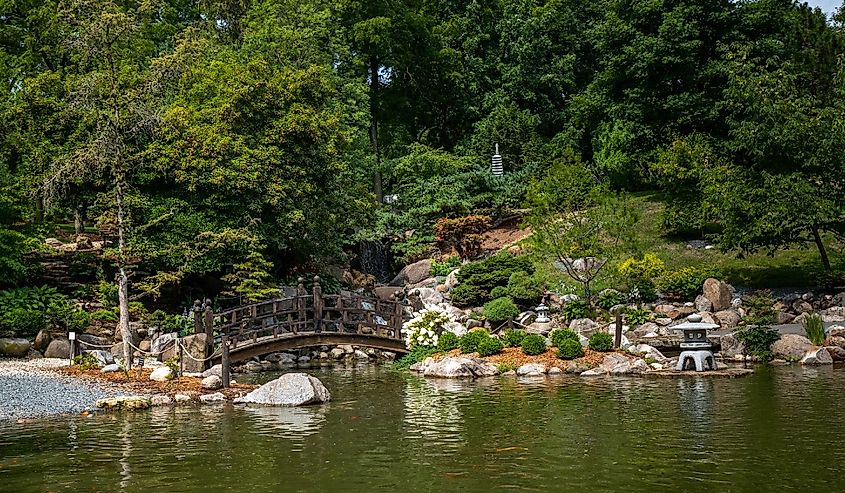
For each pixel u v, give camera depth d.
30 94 25.84
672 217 34.56
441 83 51.31
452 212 38.94
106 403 14.76
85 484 9.13
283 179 28.47
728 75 31.22
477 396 16.05
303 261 32.88
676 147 33.00
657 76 37.25
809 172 27.28
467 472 9.43
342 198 33.00
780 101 27.41
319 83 31.45
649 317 25.91
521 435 11.67
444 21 52.72
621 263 30.16
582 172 27.78
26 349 22.41
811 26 35.38
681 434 11.41
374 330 27.41
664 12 37.12
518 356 21.06
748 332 21.25
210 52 34.34
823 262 28.19
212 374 19.11
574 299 28.69
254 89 28.98
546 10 50.78
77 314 23.95
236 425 12.98
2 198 25.70
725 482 8.73
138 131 21.28
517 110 46.69
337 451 10.78
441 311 24.28
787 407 13.42
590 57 52.94
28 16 35.97
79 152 20.30
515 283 29.14
